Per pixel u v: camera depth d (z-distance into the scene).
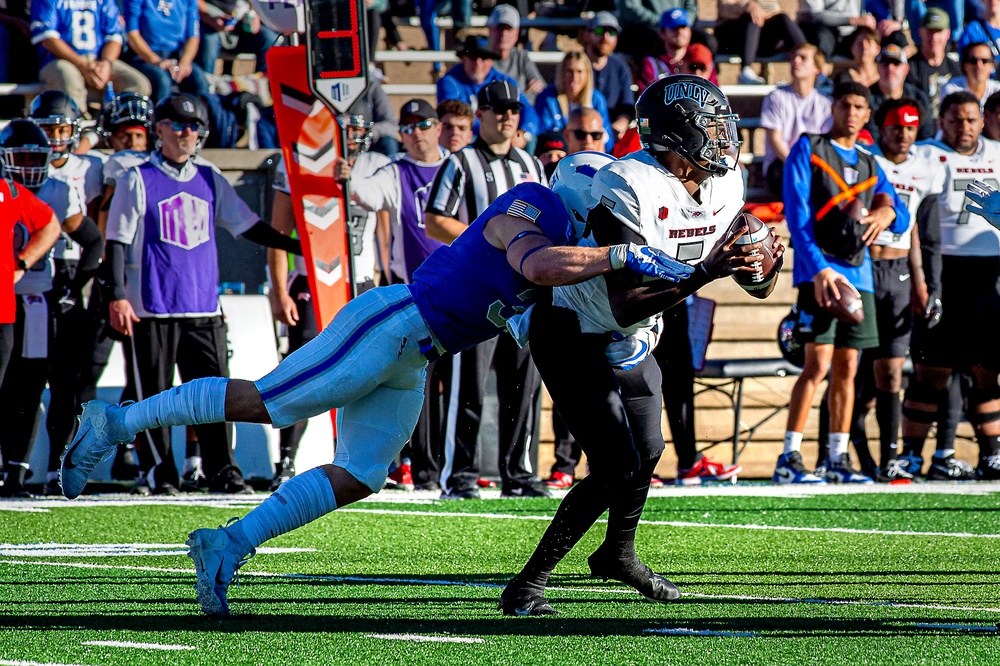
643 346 11.66
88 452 11.55
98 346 23.44
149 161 22.33
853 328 23.31
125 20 30.48
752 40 34.94
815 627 10.59
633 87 32.66
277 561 14.81
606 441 11.19
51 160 22.69
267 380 11.05
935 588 12.88
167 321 22.27
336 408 11.32
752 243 10.28
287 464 23.64
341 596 12.20
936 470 25.75
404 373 11.15
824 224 22.66
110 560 14.70
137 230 22.12
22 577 13.26
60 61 29.39
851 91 22.59
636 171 10.75
